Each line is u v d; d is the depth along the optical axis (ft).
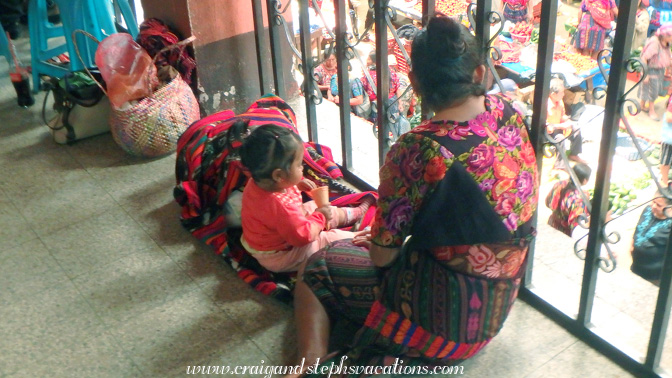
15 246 9.49
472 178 5.58
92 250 9.36
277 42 10.95
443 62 5.36
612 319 7.64
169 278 8.77
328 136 12.02
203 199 9.62
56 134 12.01
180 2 11.25
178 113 11.32
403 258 6.39
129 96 10.98
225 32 11.83
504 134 5.73
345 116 9.96
